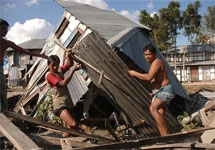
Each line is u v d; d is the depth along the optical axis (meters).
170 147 4.03
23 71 40.16
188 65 43.53
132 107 6.86
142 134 6.85
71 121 5.55
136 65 10.09
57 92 5.62
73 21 12.11
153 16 41.72
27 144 3.83
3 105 5.27
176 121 7.23
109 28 11.41
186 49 45.03
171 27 41.00
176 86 11.72
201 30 44.69
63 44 11.88
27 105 13.41
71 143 4.58
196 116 8.43
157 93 5.49
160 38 41.03
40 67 13.88
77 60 6.54
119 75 6.84
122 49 9.68
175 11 39.88
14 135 4.03
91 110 10.89
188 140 4.79
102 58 6.81
